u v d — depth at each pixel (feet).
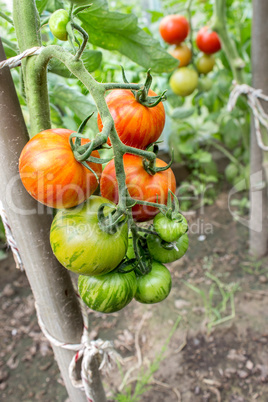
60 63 2.33
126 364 5.51
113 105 1.87
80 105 3.15
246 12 8.45
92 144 1.44
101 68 4.71
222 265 7.22
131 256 2.14
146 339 5.87
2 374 5.54
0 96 1.91
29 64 1.82
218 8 5.44
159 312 6.32
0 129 1.95
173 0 7.57
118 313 6.43
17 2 1.81
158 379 5.22
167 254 2.07
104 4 2.53
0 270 7.66
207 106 7.86
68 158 1.60
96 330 6.13
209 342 5.67
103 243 1.68
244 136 8.43
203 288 6.71
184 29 5.79
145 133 1.88
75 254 1.68
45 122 2.03
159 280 2.06
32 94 1.93
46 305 2.48
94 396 3.01
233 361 5.34
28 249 2.27
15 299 6.94
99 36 2.85
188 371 5.29
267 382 5.01
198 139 10.04
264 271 6.94
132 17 2.65
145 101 1.88
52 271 2.36
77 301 2.62
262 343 5.54
